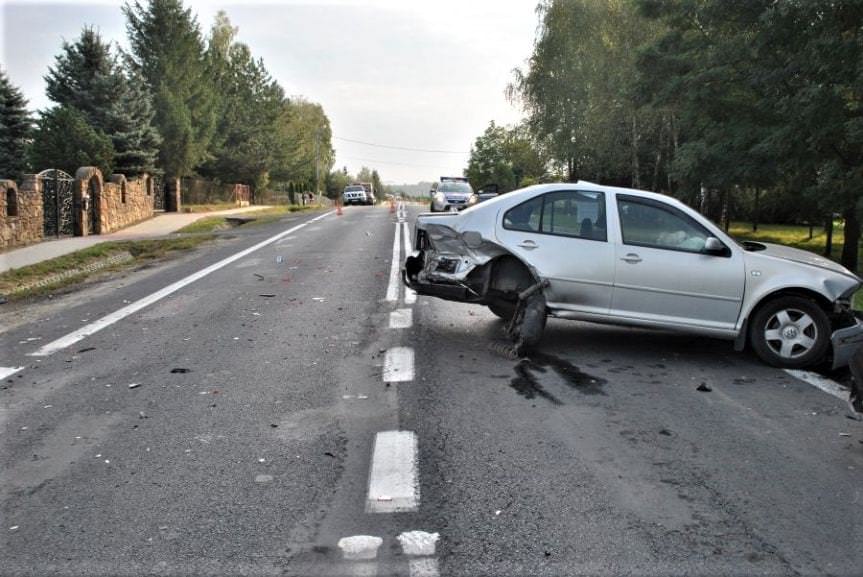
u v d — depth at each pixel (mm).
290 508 4004
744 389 6344
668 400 5973
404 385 6297
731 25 18156
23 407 5785
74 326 8867
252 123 54312
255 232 22188
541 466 4559
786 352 7047
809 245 26203
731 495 4180
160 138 32531
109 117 30281
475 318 9094
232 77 55062
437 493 4172
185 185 40219
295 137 68438
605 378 6598
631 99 23062
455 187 30297
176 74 38906
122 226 24250
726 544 3619
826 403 5965
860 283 7125
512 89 43969
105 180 25375
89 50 31484
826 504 4082
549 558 3473
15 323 9180
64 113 24969
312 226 24188
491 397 5980
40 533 3754
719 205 37469
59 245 17500
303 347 7664
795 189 18016
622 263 7305
